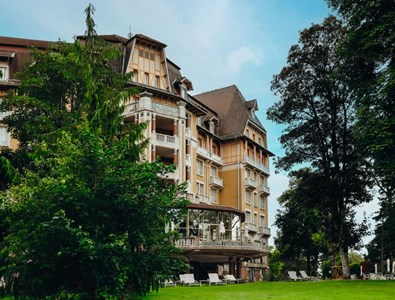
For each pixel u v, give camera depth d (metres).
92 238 15.47
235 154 66.31
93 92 24.98
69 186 15.96
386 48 30.28
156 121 52.09
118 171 16.47
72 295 15.76
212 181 62.56
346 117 38.44
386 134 28.00
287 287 29.78
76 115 24.77
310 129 40.03
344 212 38.03
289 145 40.75
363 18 31.88
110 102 24.69
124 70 49.91
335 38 39.19
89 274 15.59
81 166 16.28
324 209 40.28
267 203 73.38
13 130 28.56
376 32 29.98
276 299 23.03
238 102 70.25
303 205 40.53
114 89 26.14
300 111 40.66
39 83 27.58
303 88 40.31
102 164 16.33
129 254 16.38
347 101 38.28
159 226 17.44
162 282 18.20
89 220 16.03
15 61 44.56
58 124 26.42
